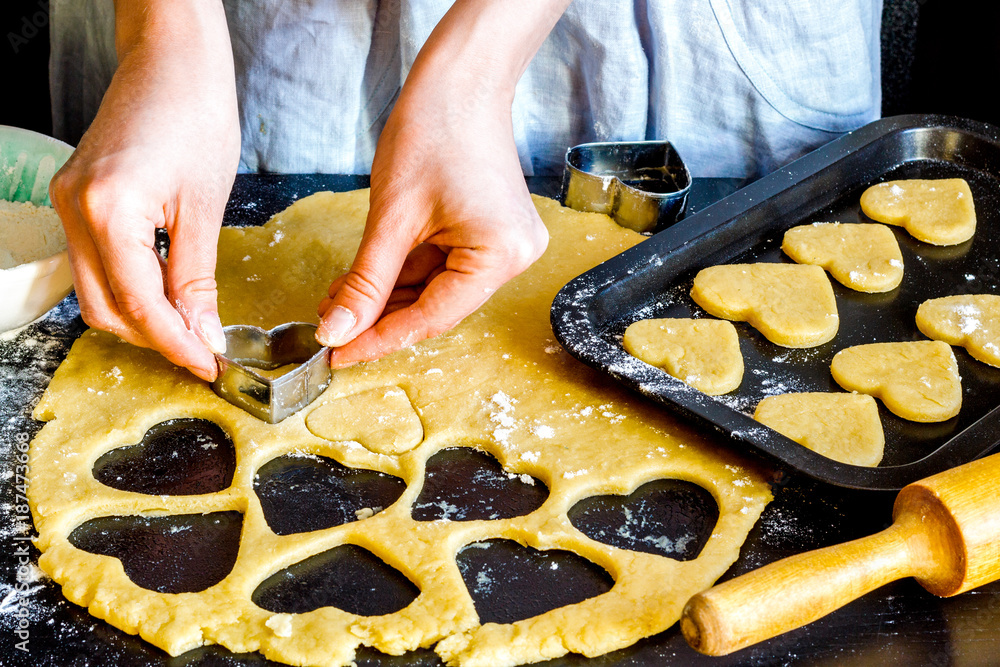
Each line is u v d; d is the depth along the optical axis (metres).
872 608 1.04
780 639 1.01
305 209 1.75
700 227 1.62
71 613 1.04
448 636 1.01
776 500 1.19
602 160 1.81
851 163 1.84
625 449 1.26
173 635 0.99
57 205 1.14
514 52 1.32
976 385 1.43
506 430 1.29
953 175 1.91
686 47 1.89
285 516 1.17
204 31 1.28
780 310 1.50
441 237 1.28
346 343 1.28
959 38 2.91
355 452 1.25
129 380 1.34
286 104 1.93
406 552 1.11
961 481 0.99
